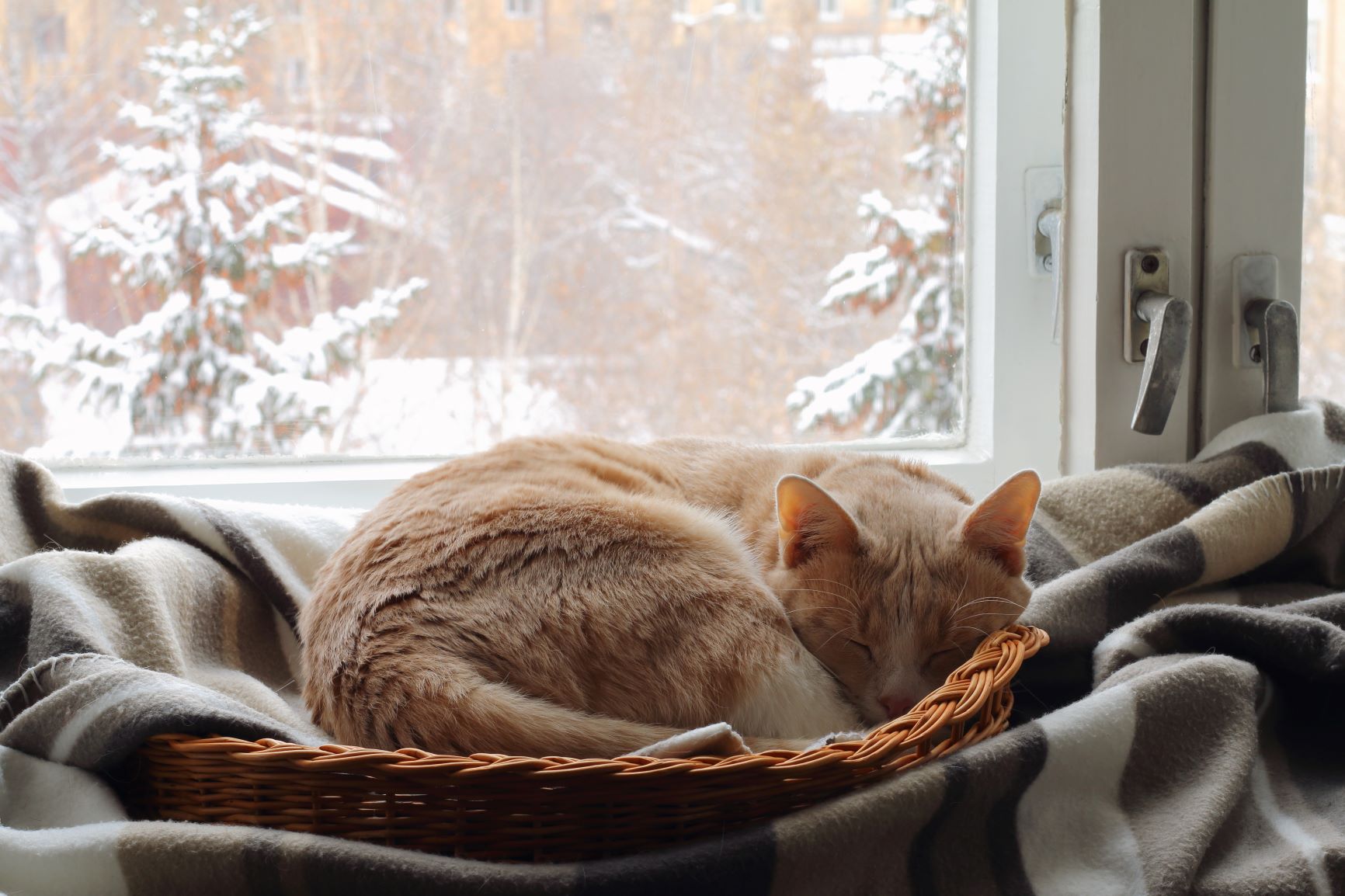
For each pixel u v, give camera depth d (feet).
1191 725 3.25
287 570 4.57
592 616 3.52
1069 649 3.89
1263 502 4.24
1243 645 3.62
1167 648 3.68
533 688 3.36
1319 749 3.54
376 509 4.07
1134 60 4.75
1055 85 5.19
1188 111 4.81
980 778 2.92
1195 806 3.04
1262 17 4.81
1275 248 4.99
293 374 5.42
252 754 2.93
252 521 4.61
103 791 3.16
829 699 3.88
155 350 5.34
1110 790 3.11
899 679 3.87
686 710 3.54
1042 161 5.25
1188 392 5.09
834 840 2.74
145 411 5.37
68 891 2.77
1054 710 3.78
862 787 2.93
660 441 5.14
